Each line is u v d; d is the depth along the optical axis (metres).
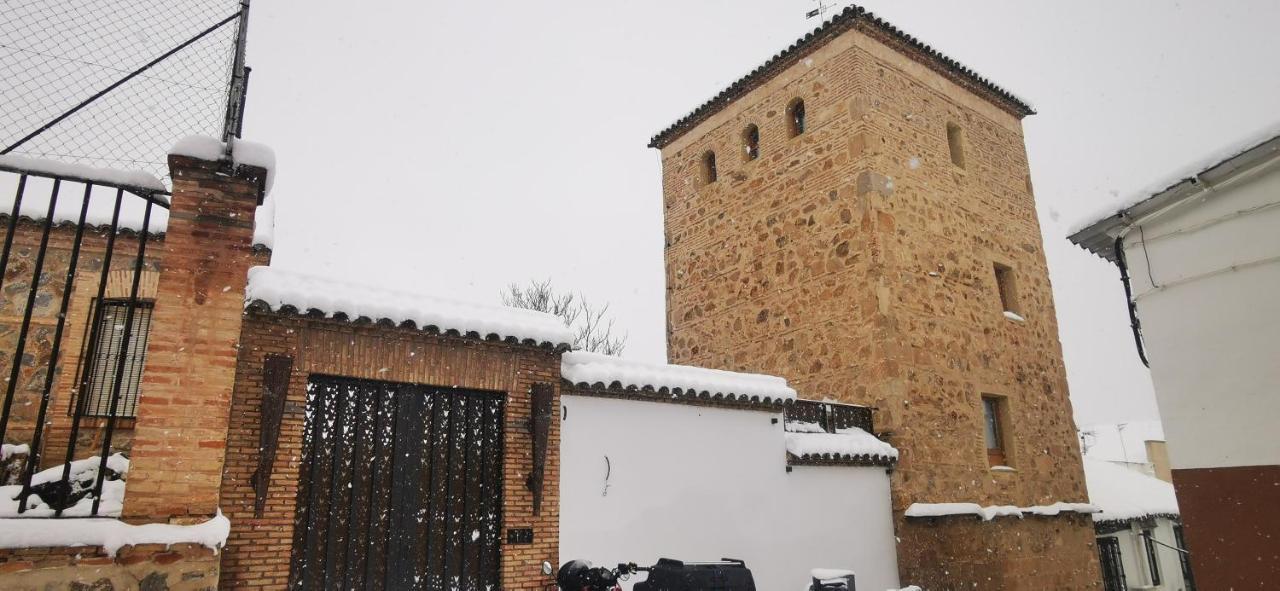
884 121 13.42
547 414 8.07
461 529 7.45
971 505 11.97
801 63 14.55
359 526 6.89
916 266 12.84
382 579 6.90
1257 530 6.90
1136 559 18.52
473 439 7.75
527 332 7.97
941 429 12.24
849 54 13.62
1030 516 12.86
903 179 13.29
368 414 7.19
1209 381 7.45
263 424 6.46
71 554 4.47
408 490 7.23
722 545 9.34
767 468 10.12
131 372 8.98
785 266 14.02
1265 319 7.12
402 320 7.25
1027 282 15.03
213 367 5.07
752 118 15.42
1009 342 14.03
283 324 6.82
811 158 13.92
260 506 6.28
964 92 15.28
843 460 10.88
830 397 12.71
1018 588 12.13
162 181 5.30
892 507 11.46
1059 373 14.91
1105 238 8.70
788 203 14.21
